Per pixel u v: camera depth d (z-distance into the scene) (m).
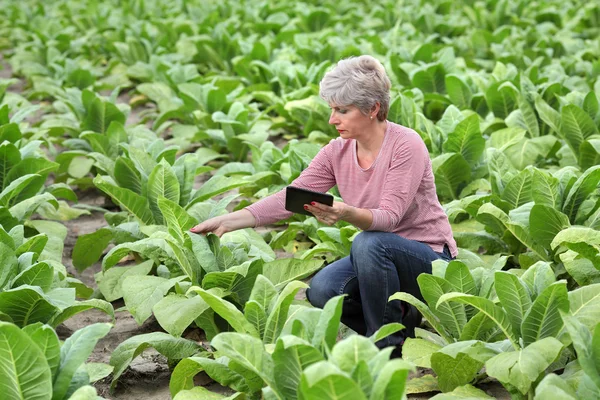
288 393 3.24
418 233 4.28
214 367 3.64
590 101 6.89
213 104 8.55
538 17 13.92
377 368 2.91
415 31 12.95
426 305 3.98
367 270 4.09
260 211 4.39
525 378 3.39
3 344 3.10
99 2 17.98
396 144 4.16
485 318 3.86
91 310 5.24
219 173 6.77
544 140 6.97
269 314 3.74
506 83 7.46
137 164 5.54
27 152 6.06
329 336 3.34
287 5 15.59
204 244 4.34
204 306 4.16
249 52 11.40
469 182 6.25
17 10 16.58
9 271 4.17
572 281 4.92
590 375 3.20
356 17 14.89
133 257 6.01
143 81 11.68
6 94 9.34
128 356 4.05
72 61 11.03
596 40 12.09
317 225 5.67
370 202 4.26
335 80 4.07
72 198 6.46
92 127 7.69
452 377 3.82
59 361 3.32
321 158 4.43
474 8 15.59
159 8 16.08
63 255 6.25
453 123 6.70
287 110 8.66
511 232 5.02
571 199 4.96
